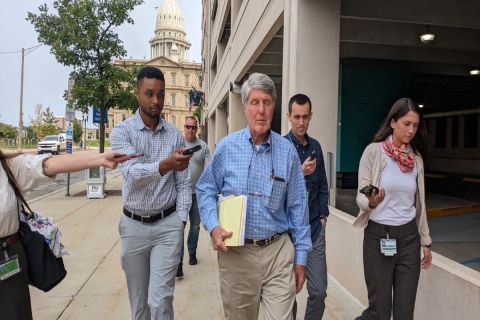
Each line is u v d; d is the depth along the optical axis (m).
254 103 2.54
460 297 3.02
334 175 6.00
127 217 3.29
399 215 2.99
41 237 2.41
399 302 3.02
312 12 6.12
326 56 6.17
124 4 12.97
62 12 13.13
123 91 13.73
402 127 2.95
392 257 3.00
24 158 2.24
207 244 7.55
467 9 7.42
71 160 2.23
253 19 10.32
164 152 3.33
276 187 2.57
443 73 13.44
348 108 12.30
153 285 3.17
